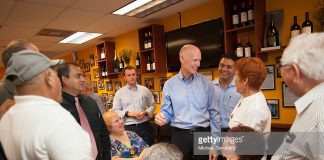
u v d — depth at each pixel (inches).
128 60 183.3
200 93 76.9
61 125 36.7
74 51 277.0
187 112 77.2
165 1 127.1
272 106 109.0
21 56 37.5
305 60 32.1
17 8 122.2
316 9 85.7
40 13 132.0
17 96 38.7
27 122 36.4
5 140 38.4
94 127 70.9
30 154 35.9
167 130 128.3
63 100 66.1
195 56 73.5
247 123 51.6
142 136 132.3
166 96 80.4
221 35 123.4
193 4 135.3
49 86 39.3
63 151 35.4
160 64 156.5
